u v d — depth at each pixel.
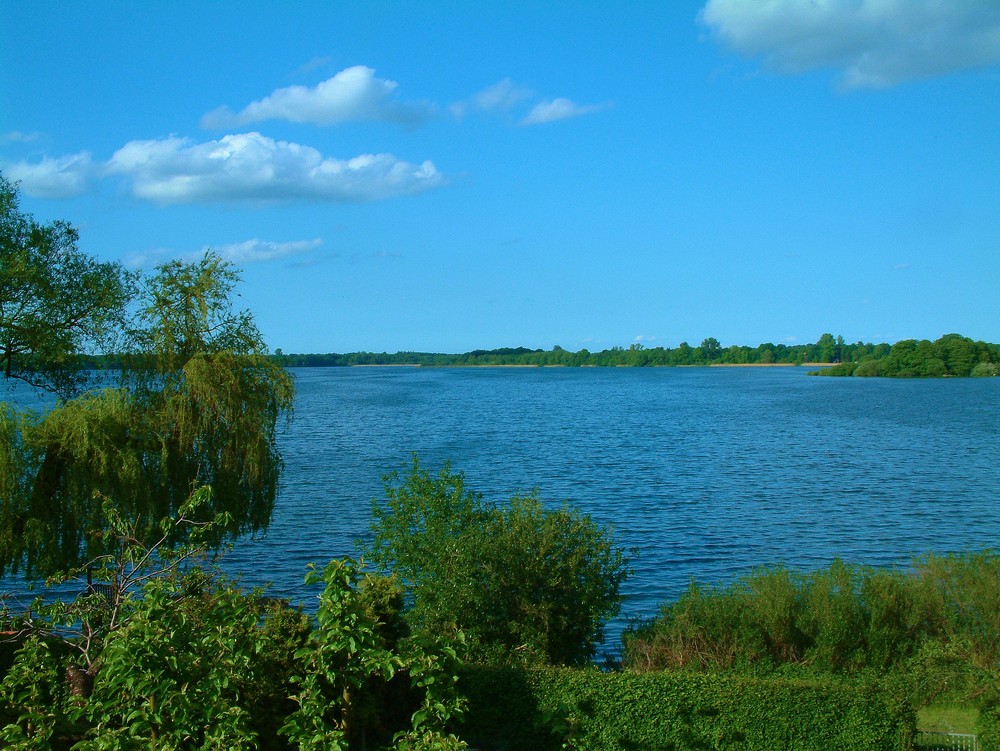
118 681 11.11
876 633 18.89
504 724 15.59
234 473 26.11
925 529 42.00
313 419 104.38
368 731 14.16
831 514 45.47
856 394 158.25
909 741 14.84
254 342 27.56
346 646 12.27
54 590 28.05
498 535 19.78
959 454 70.62
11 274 25.16
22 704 12.25
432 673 13.04
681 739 15.02
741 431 91.06
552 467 62.88
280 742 13.48
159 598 11.45
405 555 21.61
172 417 25.61
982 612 19.09
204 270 27.36
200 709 11.34
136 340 26.83
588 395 167.12
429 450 73.00
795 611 19.73
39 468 23.64
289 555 36.12
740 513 45.72
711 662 19.11
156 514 24.17
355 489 52.12
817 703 14.93
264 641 12.73
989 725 15.15
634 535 40.31
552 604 18.88
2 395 71.25
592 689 15.36
